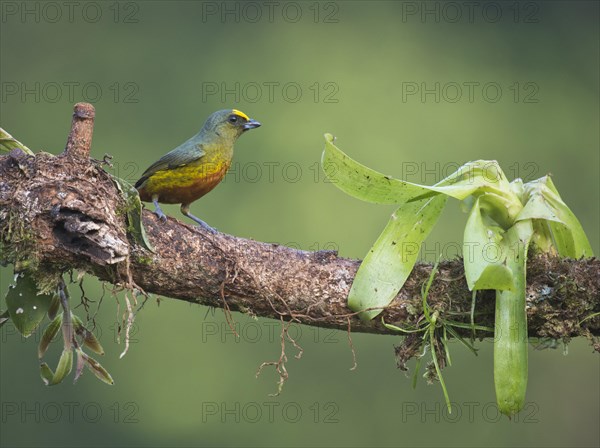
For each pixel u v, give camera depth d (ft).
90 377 45.27
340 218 46.60
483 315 17.63
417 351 17.80
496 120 51.06
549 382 44.55
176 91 52.08
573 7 55.06
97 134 50.62
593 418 43.83
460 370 42.83
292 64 52.34
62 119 51.34
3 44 51.49
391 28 53.01
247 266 17.24
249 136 49.34
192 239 17.06
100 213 15.53
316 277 17.53
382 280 17.52
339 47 53.47
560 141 51.31
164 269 16.81
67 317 18.65
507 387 16.90
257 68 52.26
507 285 16.76
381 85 50.98
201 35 53.01
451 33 53.26
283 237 46.19
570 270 17.46
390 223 18.01
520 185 18.93
